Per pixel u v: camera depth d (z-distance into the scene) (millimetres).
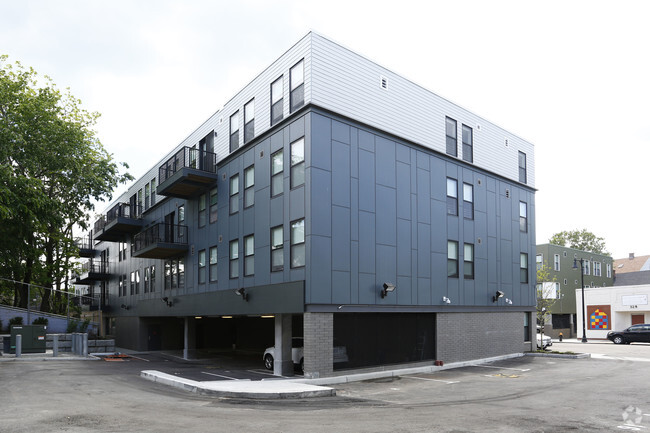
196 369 21188
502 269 26000
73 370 19938
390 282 19781
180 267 28172
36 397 13219
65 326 32344
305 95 18219
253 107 21719
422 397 14180
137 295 34812
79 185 32656
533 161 29594
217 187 24312
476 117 25625
